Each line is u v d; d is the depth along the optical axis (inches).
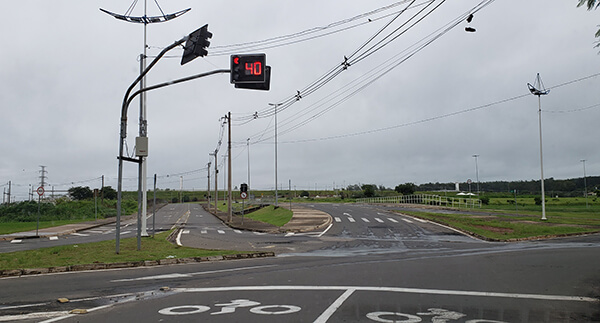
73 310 321.4
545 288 395.5
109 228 1587.1
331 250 775.7
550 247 786.8
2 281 466.0
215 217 2288.4
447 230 1173.7
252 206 2893.7
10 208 2122.3
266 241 973.8
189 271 529.7
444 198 2630.4
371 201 3189.0
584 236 1048.8
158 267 573.0
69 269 544.4
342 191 4837.6
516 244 862.5
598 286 405.1
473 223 1288.1
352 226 1314.0
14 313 319.0
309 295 367.9
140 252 682.2
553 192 3710.6
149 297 372.2
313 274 484.4
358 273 486.9
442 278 449.1
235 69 611.5
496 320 289.3
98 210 2386.8
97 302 355.6
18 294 393.7
